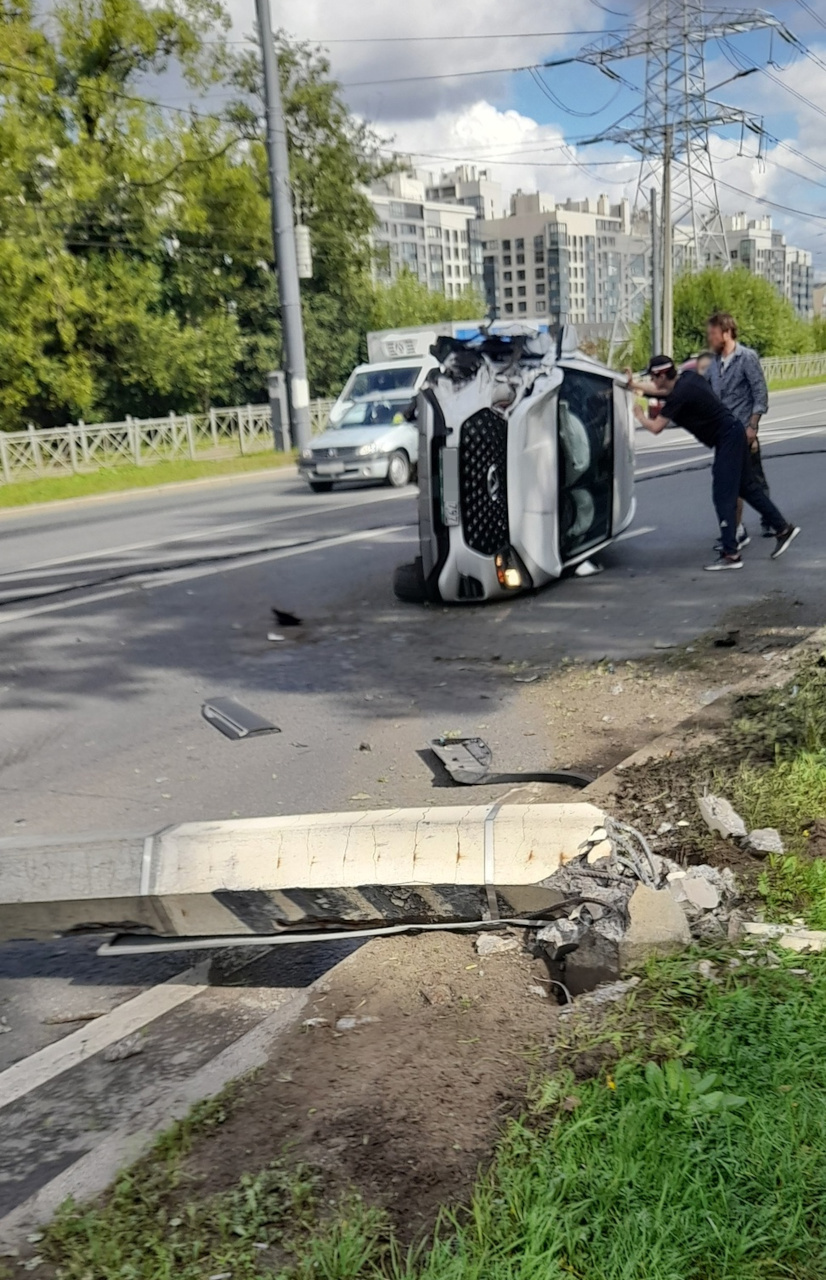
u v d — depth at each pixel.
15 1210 2.48
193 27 33.84
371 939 3.54
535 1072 2.72
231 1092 2.80
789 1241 2.11
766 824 3.96
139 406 38.19
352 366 44.72
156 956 3.79
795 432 21.09
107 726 6.39
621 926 3.18
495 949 3.39
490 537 8.55
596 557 10.23
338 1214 2.30
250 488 20.94
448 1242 2.16
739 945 3.16
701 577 9.05
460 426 8.31
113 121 34.06
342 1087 2.77
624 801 4.32
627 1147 2.34
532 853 3.38
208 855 3.42
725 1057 2.63
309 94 40.78
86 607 9.55
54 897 3.43
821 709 4.99
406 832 3.42
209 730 6.20
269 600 9.48
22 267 30.89
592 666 6.88
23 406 33.59
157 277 36.53
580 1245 2.13
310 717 6.32
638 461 17.88
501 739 5.71
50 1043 3.28
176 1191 2.45
